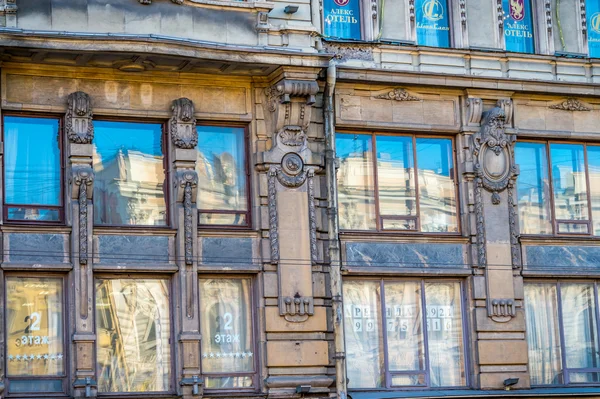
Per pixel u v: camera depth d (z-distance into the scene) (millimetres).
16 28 27375
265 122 30047
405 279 30938
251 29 29641
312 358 29266
